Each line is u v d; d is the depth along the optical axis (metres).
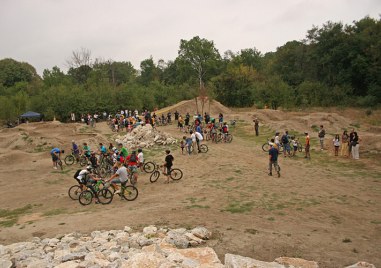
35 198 16.31
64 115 52.34
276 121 38.31
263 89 55.06
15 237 11.41
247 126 36.50
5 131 36.50
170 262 7.19
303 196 14.37
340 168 19.11
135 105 58.31
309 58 68.31
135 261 7.27
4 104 50.53
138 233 10.70
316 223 11.50
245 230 10.91
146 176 19.09
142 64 113.62
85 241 10.27
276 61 80.50
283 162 20.88
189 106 52.84
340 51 62.38
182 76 95.69
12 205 15.38
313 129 33.19
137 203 14.49
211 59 91.62
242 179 17.28
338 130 32.84
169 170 17.45
